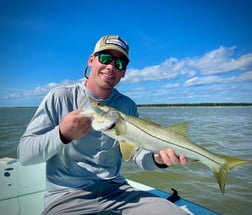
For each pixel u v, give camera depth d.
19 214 1.04
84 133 0.79
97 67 0.96
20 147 0.84
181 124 0.91
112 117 0.86
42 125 0.87
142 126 0.89
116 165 1.01
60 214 0.85
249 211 1.69
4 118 10.41
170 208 0.88
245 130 5.30
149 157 0.97
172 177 2.32
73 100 0.95
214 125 6.43
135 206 0.91
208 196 1.93
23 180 1.36
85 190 0.91
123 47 0.98
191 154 0.89
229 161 0.88
